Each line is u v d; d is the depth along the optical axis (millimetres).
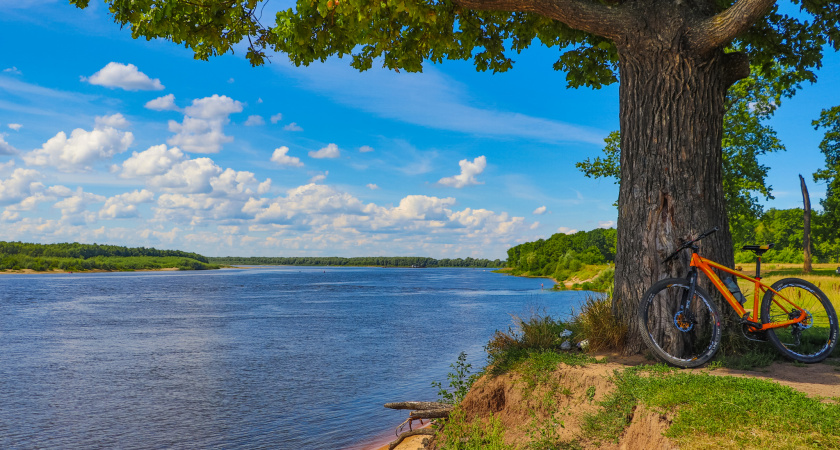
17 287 94500
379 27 7906
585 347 6391
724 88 6449
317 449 10109
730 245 6223
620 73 6711
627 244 6363
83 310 46250
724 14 5797
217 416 12914
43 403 14609
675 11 6137
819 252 74250
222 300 58562
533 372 5965
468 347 22438
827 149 38625
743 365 5293
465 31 9055
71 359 21828
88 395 15492
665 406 4211
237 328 31875
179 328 32312
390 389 14977
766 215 27266
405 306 47031
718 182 6262
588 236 129750
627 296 6289
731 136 26125
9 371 19328
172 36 7188
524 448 5164
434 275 179625
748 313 5582
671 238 6016
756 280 5625
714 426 3738
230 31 7965
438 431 7023
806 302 5547
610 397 4863
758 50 8359
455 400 7719
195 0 7102
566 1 6492
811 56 8102
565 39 9141
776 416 3758
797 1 7793
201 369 19266
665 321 5887
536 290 71000
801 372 5121
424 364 18656
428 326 30906
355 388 15336
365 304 50281
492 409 6277
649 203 6195
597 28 6539
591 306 6848
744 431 3648
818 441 3408
